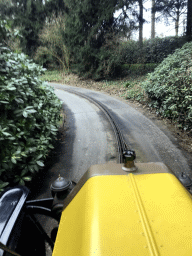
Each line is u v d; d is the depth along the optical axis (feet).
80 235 4.50
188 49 34.14
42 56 97.19
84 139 24.88
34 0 94.32
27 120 15.81
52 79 89.04
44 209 7.60
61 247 4.68
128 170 6.13
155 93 34.30
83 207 5.23
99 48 78.95
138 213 4.64
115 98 49.75
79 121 32.55
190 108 24.89
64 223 5.41
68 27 81.25
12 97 13.71
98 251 3.93
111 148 21.61
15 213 6.12
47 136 18.53
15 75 15.51
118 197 5.17
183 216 4.53
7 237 5.24
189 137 23.99
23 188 7.21
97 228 4.39
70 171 17.84
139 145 22.06
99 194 5.34
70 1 79.97
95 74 77.25
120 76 76.54
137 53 73.46
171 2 56.59
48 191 15.01
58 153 21.65
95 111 37.86
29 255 6.04
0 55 14.11
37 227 7.48
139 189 5.40
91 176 6.15
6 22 15.07
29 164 14.83
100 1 74.69
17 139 14.02
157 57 67.67
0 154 12.68
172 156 19.33
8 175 13.60
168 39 64.49
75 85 77.71
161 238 4.06
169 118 30.66
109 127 28.30
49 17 91.09
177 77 29.07
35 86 19.21
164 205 4.86
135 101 43.88
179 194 5.19
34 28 95.76
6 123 13.29
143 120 31.01
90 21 78.07
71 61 90.68
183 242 3.95
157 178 5.81
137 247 3.90
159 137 24.08
